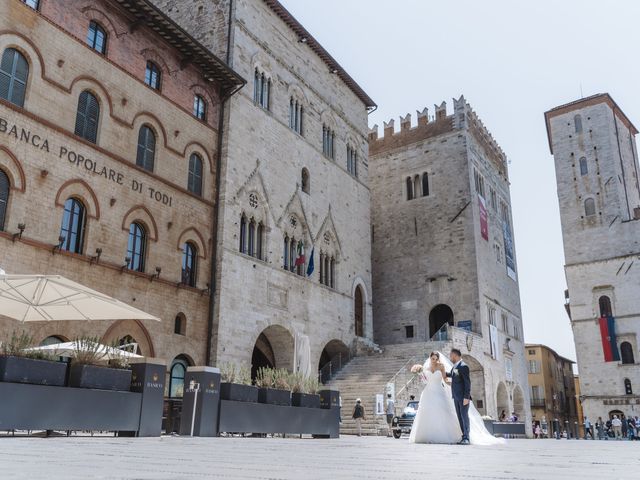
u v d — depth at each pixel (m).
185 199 32.31
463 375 13.54
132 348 27.62
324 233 44.25
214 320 32.31
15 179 23.58
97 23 28.75
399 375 37.88
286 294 38.31
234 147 35.88
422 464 6.20
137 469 4.93
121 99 29.23
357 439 20.89
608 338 65.81
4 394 11.59
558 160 74.50
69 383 13.22
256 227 36.91
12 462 5.33
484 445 13.28
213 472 4.76
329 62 48.34
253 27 39.41
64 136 25.92
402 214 58.31
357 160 51.38
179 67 33.62
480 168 59.28
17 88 24.39
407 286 55.81
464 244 53.72
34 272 23.80
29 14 25.11
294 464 5.93
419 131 59.78
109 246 27.25
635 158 80.06
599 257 68.94
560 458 7.71
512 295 61.84
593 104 73.81
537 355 92.94
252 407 17.69
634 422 56.81
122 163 28.69
